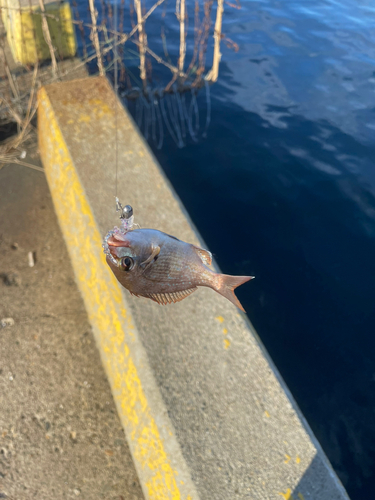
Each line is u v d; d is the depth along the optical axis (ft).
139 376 1.79
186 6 6.77
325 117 4.66
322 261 3.28
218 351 1.85
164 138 4.32
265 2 7.22
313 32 6.29
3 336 2.45
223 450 1.58
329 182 3.94
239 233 3.47
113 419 2.15
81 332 2.49
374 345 2.77
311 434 1.67
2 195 3.30
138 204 2.40
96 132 2.82
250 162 4.13
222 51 5.67
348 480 2.19
